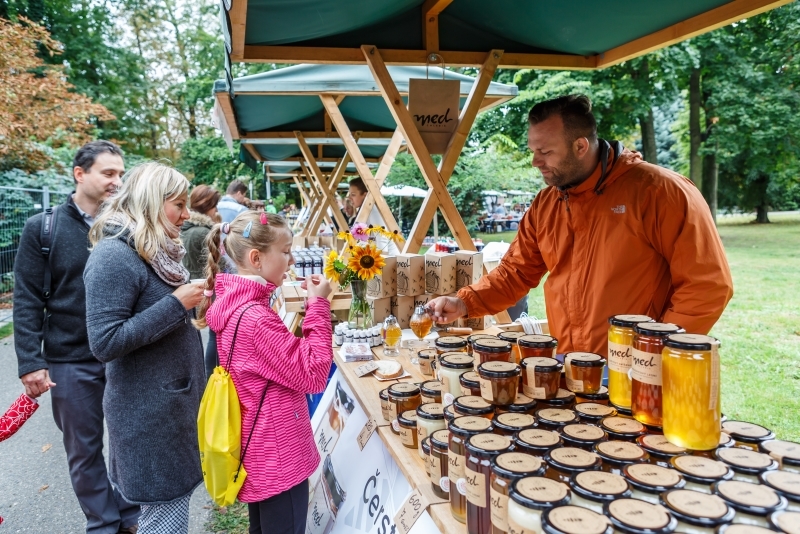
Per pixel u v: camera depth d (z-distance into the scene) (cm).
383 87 256
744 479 90
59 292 217
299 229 1054
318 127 626
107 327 164
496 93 401
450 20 260
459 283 259
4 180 922
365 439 182
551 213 204
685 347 98
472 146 1453
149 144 2222
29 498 292
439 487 120
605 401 130
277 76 396
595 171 184
